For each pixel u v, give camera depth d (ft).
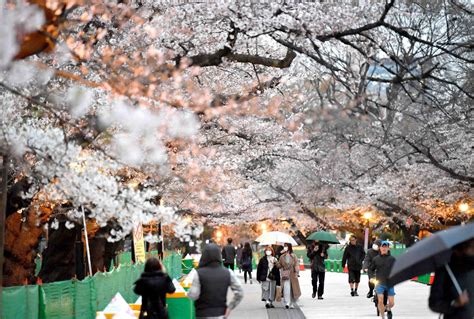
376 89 132.67
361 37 56.18
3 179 35.76
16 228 55.31
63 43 36.17
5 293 34.06
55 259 69.41
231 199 94.94
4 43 23.89
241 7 47.55
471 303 29.53
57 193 35.37
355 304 84.64
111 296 56.24
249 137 75.77
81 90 35.91
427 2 95.91
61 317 42.34
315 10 48.19
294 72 74.69
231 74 71.46
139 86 31.48
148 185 62.13
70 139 38.42
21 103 39.65
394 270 28.09
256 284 140.97
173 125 35.22
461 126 96.68
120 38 48.57
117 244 87.81
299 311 77.97
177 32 51.55
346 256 97.66
